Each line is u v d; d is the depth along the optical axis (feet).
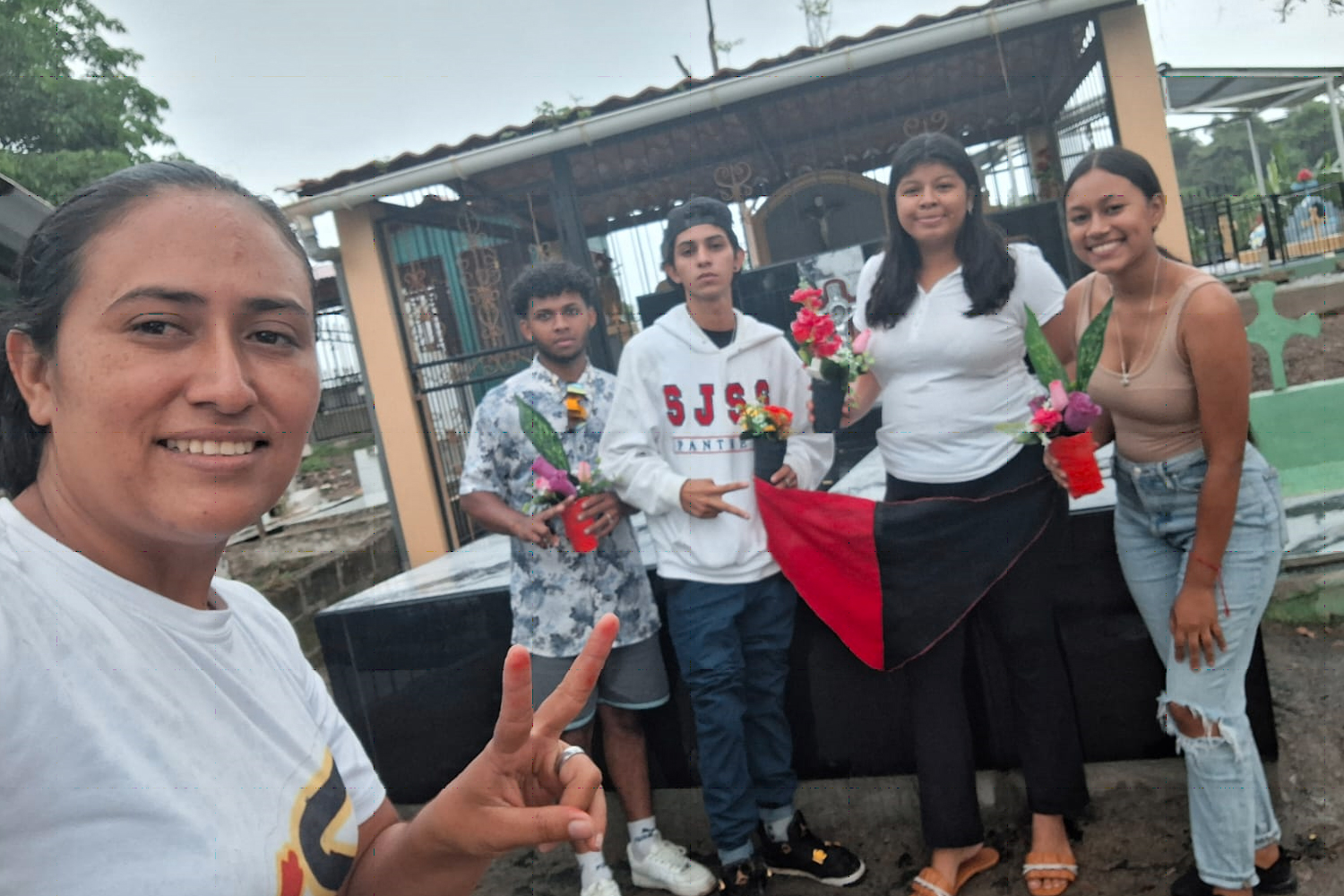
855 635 7.33
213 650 2.39
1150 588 6.65
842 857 7.73
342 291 17.93
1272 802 7.48
